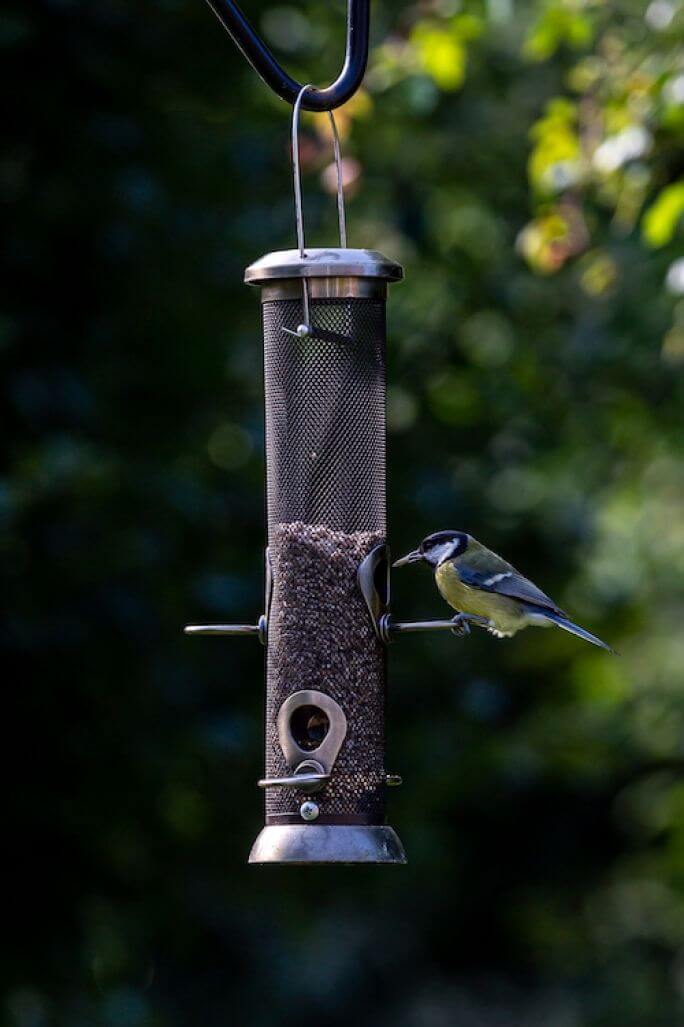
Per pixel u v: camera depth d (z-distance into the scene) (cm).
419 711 1838
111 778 1507
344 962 2753
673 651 2266
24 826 1472
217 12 781
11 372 1446
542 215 1291
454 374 1853
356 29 817
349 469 877
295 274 854
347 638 866
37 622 1416
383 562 883
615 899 2861
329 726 855
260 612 1589
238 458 1662
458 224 1877
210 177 1608
